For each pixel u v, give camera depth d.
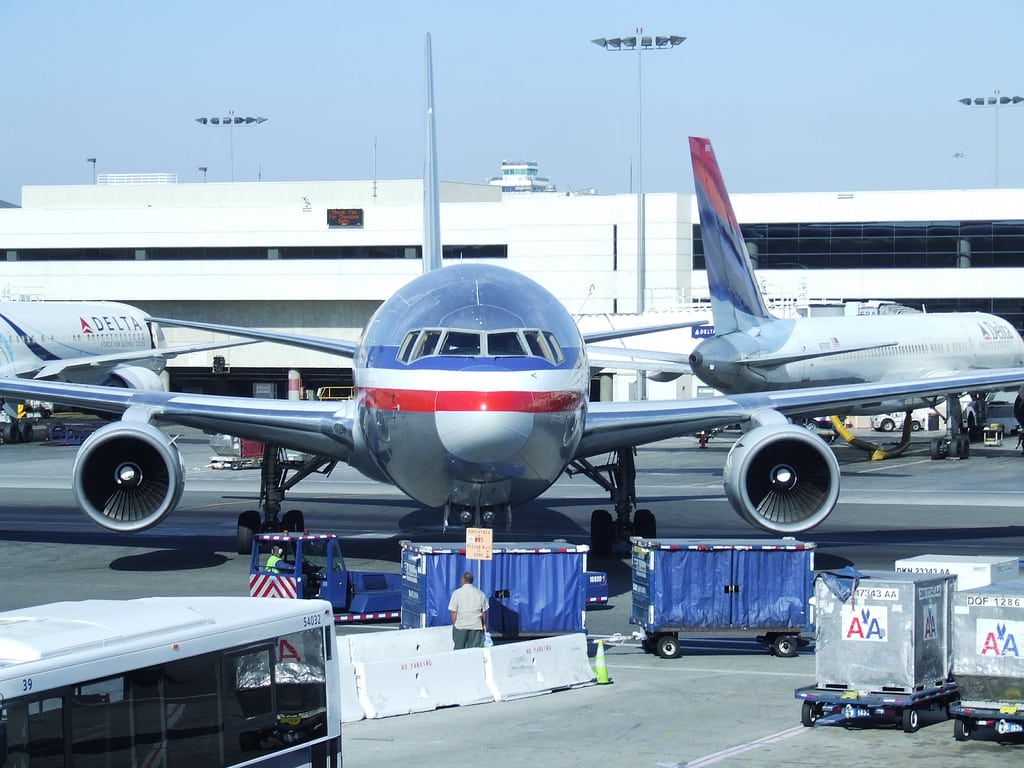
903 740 63.19
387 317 94.88
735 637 91.06
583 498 167.75
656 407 106.56
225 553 123.12
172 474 104.44
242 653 49.09
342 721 68.44
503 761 59.69
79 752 43.53
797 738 63.38
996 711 62.00
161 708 46.16
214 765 47.81
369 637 76.81
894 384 115.19
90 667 43.94
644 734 64.31
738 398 110.38
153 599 54.62
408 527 139.38
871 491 176.50
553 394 84.94
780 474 101.44
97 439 103.62
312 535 96.75
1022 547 123.56
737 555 83.56
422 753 61.56
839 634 65.56
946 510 155.12
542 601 85.94
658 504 162.38
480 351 85.44
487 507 92.38
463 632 77.31
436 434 84.31
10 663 42.81
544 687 75.44
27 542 130.62
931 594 65.94
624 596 102.38
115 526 104.88
